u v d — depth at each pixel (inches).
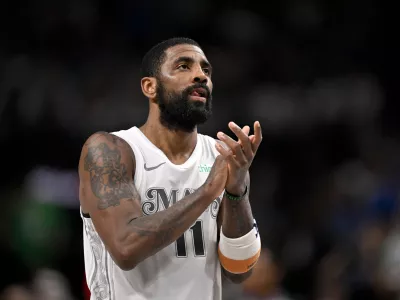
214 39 1716.3
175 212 466.6
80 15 1652.3
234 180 494.6
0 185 1357.0
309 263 1311.5
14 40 1606.8
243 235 521.3
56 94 1488.7
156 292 502.9
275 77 1680.6
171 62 528.1
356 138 1587.1
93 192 490.0
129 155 510.0
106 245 473.4
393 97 1712.6
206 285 521.0
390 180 1465.3
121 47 1657.2
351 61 1750.7
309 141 1568.7
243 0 1777.8
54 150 1424.7
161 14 1715.1
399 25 1809.8
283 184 1498.5
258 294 947.3
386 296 1096.8
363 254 1171.3
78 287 1240.8
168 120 527.8
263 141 1547.7
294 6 1792.6
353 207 1387.8
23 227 1200.8
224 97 1593.3
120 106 1504.7
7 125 1432.1
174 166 520.7
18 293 932.0
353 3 1827.0
